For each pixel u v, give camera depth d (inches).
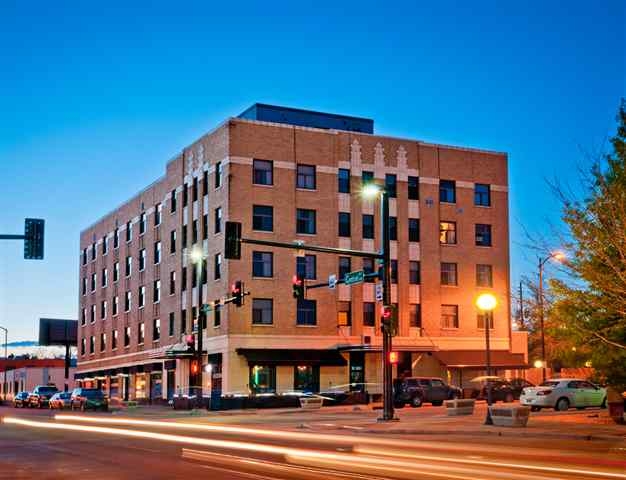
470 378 2519.7
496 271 2625.5
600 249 1055.0
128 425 1577.3
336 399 2282.2
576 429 1076.5
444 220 2564.0
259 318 2276.1
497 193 2657.5
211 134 2410.2
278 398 2190.0
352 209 2427.4
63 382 4404.5
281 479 657.6
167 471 737.6
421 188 2534.5
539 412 1519.4
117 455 912.9
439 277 2529.5
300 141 2380.7
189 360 2496.3
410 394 1999.3
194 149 2534.5
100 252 3376.0
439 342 2497.5
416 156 2539.4
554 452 842.8
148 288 2847.0
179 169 2635.3
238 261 2263.8
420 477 648.4
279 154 2347.4
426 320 2490.2
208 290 2379.4
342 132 2442.2
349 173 2439.7
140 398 2886.3
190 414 1999.3
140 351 2901.1
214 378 2326.5
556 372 2844.5
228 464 788.6
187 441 1109.7
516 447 906.1
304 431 1284.4
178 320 2588.6
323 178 2396.7
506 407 1152.2
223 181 2310.5
